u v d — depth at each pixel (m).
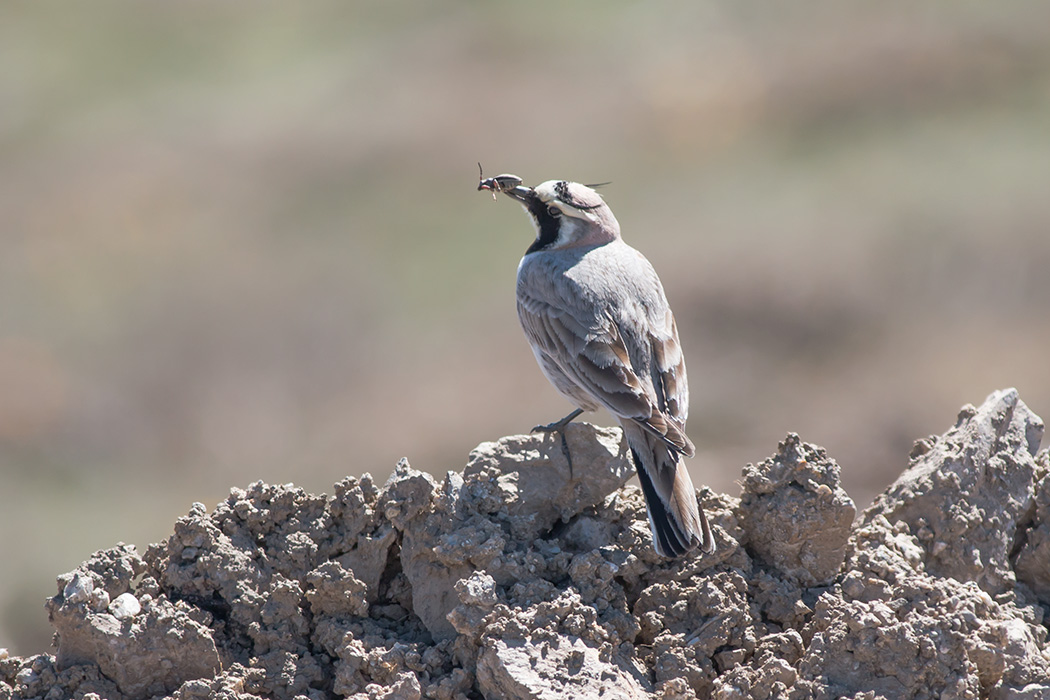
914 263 20.78
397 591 6.39
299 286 23.53
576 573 6.12
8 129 31.50
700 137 27.08
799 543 6.38
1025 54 27.30
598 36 32.31
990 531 6.80
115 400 20.12
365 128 28.39
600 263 7.80
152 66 34.91
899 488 6.96
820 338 19.48
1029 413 7.19
